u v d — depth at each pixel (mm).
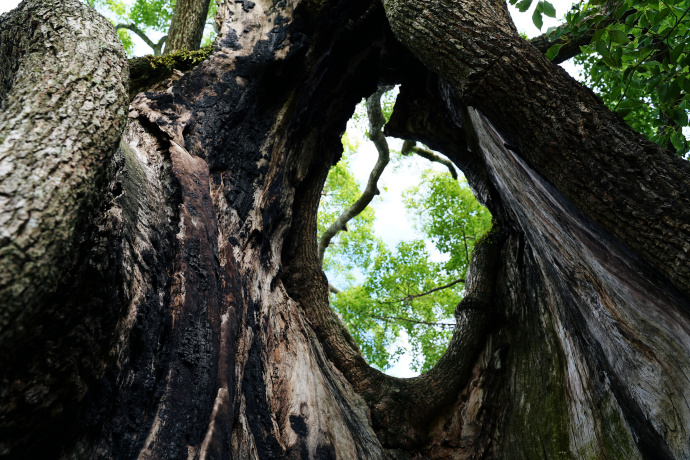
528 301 5266
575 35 3600
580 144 2836
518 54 3133
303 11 5094
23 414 1733
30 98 2002
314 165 6074
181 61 4715
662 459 2986
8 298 1340
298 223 5887
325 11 5152
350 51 5703
